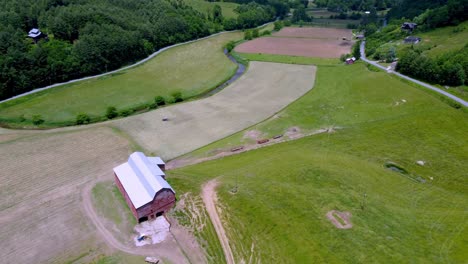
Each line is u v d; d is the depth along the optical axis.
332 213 44.78
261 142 68.69
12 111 83.88
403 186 53.22
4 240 44.59
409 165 59.66
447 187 54.09
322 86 99.94
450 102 79.12
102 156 64.50
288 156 61.56
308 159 59.91
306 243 40.28
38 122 78.00
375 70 103.88
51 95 93.62
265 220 44.22
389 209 46.34
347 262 37.28
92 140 70.62
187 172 57.47
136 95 95.44
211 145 68.88
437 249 38.94
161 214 47.56
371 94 89.56
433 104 79.94
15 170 59.78
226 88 101.00
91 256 41.94
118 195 52.66
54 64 99.00
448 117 74.38
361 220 43.56
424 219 44.78
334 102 87.56
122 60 118.94
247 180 53.25
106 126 77.12
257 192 49.59
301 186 51.03
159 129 75.75
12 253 42.66
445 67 87.25
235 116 81.81
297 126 75.50
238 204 47.41
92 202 51.31
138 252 42.12
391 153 63.38
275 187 50.53
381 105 83.19
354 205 46.53
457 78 85.94
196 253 41.56
